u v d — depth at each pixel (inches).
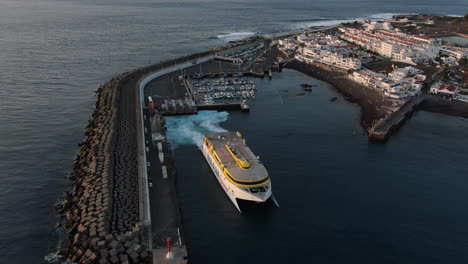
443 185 4832.7
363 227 3959.2
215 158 4820.4
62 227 3865.7
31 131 6146.7
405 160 5497.1
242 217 4074.8
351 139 6195.9
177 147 5708.7
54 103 7480.3
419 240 3784.5
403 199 4488.2
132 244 3368.6
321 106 7844.5
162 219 3799.2
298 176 4948.3
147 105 7386.8
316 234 3836.1
